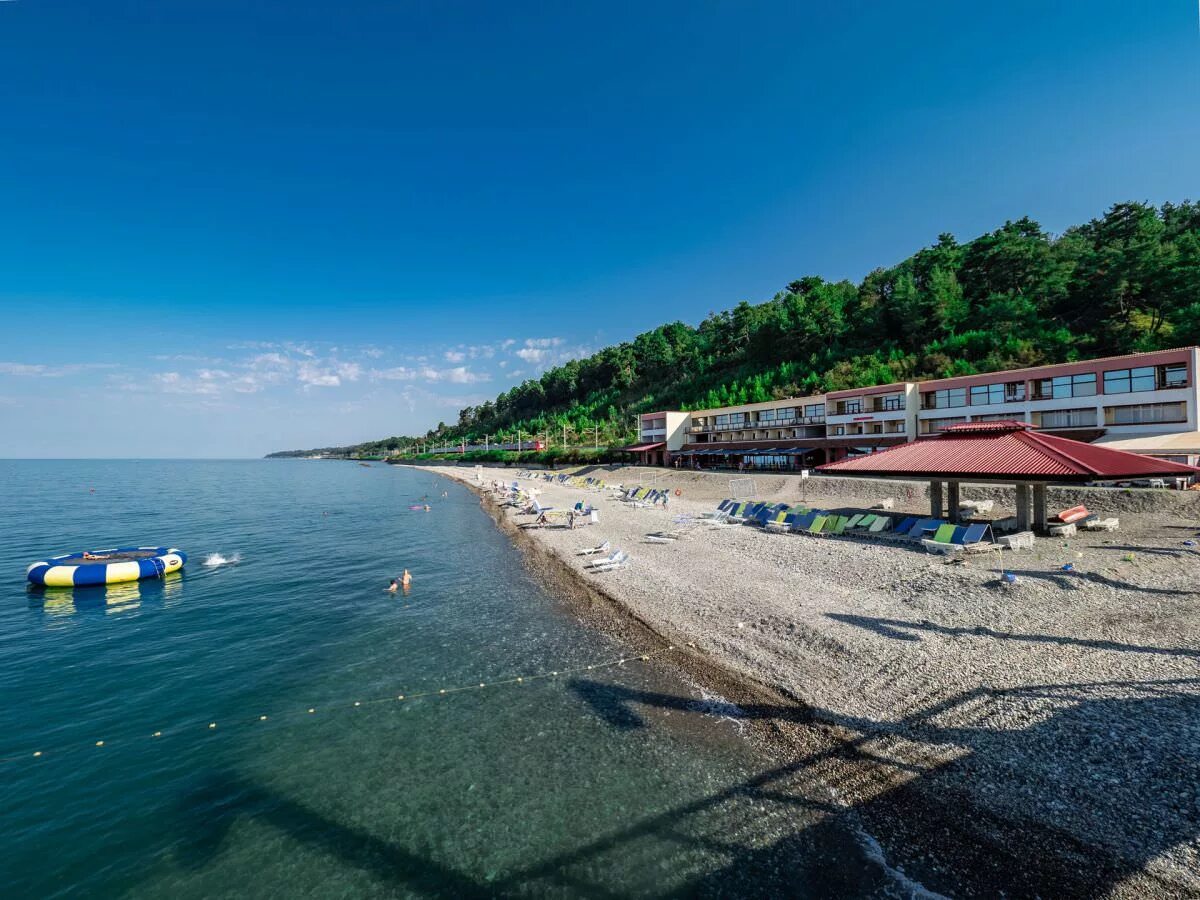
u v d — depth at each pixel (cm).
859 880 684
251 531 3931
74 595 2219
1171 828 702
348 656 1530
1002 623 1332
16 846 823
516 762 995
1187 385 3838
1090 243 8744
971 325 7875
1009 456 2147
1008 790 802
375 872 756
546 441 13125
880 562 1980
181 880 754
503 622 1775
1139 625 1238
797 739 992
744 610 1639
